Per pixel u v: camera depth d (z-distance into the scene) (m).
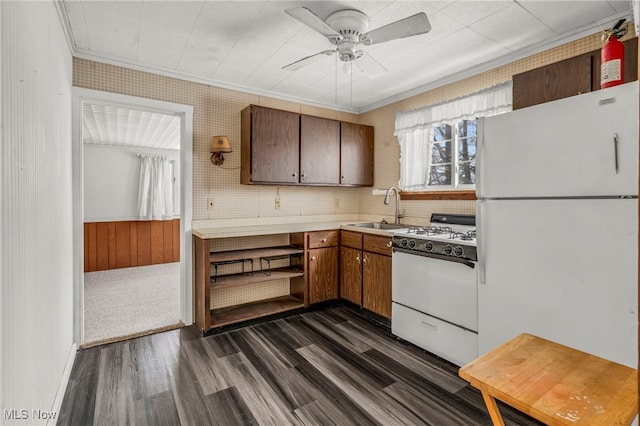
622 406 0.84
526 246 1.77
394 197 3.76
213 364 2.29
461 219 2.92
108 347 2.56
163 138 5.58
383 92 3.58
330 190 4.08
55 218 1.80
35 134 1.40
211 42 2.42
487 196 1.94
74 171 2.53
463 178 3.13
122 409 1.80
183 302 3.06
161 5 1.95
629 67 1.74
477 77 2.93
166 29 2.23
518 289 1.81
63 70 2.09
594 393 0.90
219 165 3.24
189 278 3.04
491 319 1.95
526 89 2.14
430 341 2.46
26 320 1.24
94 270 5.65
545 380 0.96
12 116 1.11
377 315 3.14
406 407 1.83
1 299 0.98
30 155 1.32
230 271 3.28
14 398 1.10
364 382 2.08
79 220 2.55
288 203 3.73
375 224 3.76
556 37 2.35
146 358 2.38
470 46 2.50
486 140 1.94
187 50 2.54
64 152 2.13
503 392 0.91
